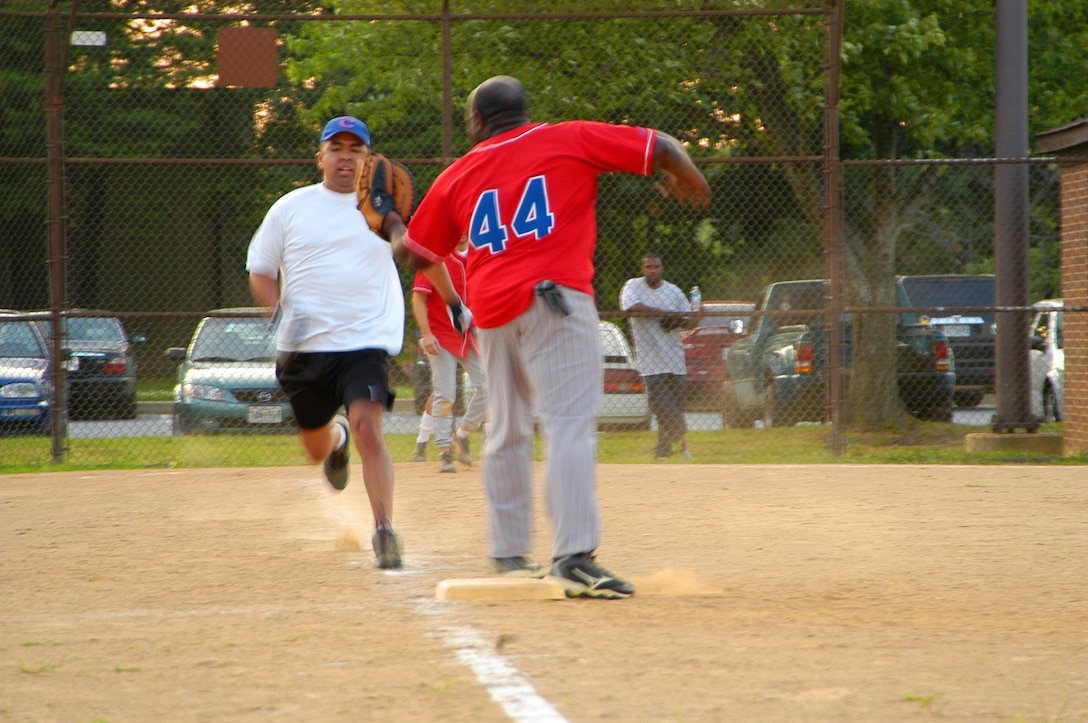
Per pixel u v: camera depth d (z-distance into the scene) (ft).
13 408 103.81
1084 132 86.79
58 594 36.94
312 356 42.93
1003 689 25.04
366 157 41.55
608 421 106.42
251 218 137.59
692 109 100.22
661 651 28.35
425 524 53.01
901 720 22.80
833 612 33.42
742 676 26.04
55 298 86.02
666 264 104.78
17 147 104.32
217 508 58.80
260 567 41.73
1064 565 41.60
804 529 50.55
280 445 100.58
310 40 109.60
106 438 105.91
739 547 45.93
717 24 95.45
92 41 84.89
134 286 157.28
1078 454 88.02
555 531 36.19
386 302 43.68
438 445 75.05
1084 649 28.73
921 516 54.34
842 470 76.59
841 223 85.66
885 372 113.80
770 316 88.12
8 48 101.65
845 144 142.51
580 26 96.17
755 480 70.23
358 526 52.26
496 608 33.99
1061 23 134.31
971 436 93.91
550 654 28.07
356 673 26.48
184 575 40.19
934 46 121.19
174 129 107.86
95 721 23.06
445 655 28.04
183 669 27.09
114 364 124.67
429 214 37.45
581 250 36.22
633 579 38.75
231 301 157.38
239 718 23.17
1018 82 92.99
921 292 135.33
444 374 74.49
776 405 107.04
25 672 27.02
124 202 154.20
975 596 36.01
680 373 89.71
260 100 109.09
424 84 99.04
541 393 36.22
